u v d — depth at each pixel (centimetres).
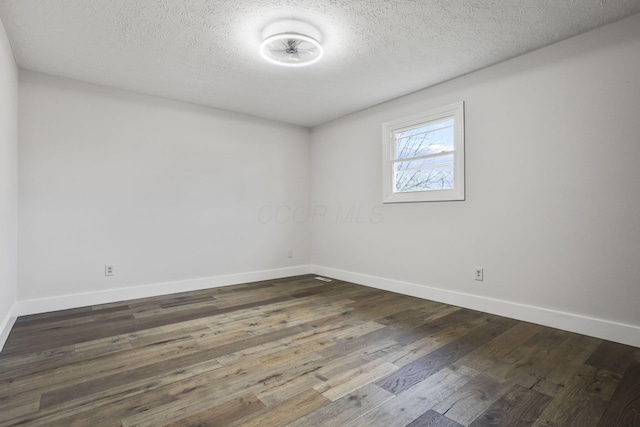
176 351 210
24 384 168
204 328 254
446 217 324
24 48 252
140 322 267
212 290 381
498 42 250
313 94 356
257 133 437
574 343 222
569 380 174
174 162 370
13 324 259
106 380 173
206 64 283
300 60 264
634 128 217
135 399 155
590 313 236
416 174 357
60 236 303
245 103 384
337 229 449
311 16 216
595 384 169
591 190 235
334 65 287
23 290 286
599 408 149
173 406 149
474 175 301
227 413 144
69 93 308
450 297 320
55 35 235
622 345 218
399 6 205
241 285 409
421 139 352
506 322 266
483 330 248
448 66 290
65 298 304
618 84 223
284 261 463
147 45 251
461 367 189
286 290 382
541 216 260
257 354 206
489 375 179
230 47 255
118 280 334
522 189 270
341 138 441
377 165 395
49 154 298
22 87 287
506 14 214
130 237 341
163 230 362
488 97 291
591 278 235
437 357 202
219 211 403
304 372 183
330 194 460
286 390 164
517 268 273
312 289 387
